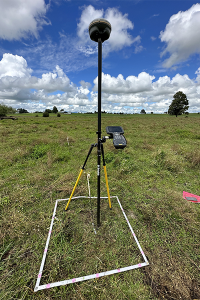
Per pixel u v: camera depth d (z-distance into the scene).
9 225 2.06
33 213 2.30
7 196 2.65
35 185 3.10
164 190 3.01
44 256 1.62
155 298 1.30
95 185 3.15
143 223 2.16
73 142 6.87
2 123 14.45
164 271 1.52
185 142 6.94
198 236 1.94
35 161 4.44
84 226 2.07
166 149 5.54
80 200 2.61
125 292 1.33
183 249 1.76
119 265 1.56
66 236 1.91
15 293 1.31
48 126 12.89
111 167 4.03
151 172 3.72
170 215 2.30
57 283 1.37
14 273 1.48
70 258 1.62
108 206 2.49
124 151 5.39
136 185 3.18
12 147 5.77
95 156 4.89
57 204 2.51
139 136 8.53
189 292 1.35
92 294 1.31
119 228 2.04
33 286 1.38
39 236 1.90
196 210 2.43
